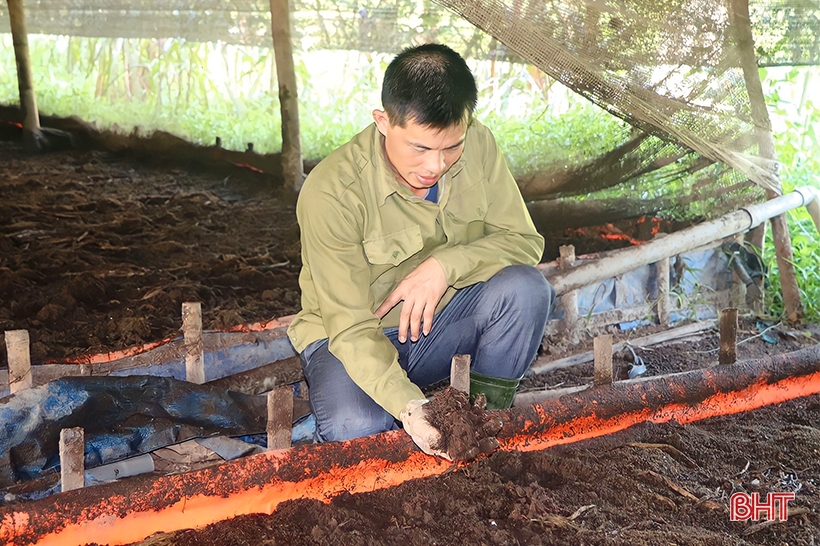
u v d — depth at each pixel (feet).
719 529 7.50
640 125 13.44
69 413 8.52
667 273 14.17
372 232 8.07
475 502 7.73
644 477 8.34
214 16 26.91
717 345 13.70
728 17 13.12
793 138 17.39
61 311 12.34
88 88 31.19
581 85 12.64
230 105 29.37
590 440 9.11
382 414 8.31
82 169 25.48
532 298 8.53
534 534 7.17
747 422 9.84
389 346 7.81
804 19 14.08
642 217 16.48
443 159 7.14
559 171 17.11
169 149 26.78
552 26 12.14
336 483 7.83
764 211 14.23
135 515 7.08
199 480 7.33
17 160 26.27
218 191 23.43
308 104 28.32
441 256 8.20
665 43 12.83
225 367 10.61
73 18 27.86
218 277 15.05
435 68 6.72
